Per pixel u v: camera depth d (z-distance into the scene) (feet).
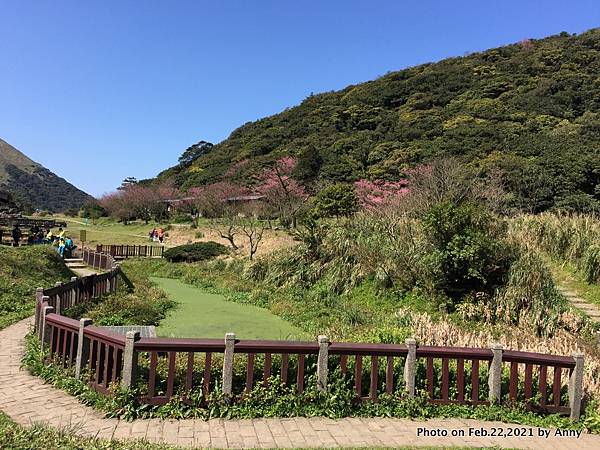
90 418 17.42
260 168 173.17
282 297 48.55
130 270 79.41
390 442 16.81
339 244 51.39
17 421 16.84
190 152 279.49
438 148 133.18
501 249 38.86
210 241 96.63
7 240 83.46
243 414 18.11
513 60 219.41
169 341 18.20
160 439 15.99
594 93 165.89
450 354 19.69
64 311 34.12
